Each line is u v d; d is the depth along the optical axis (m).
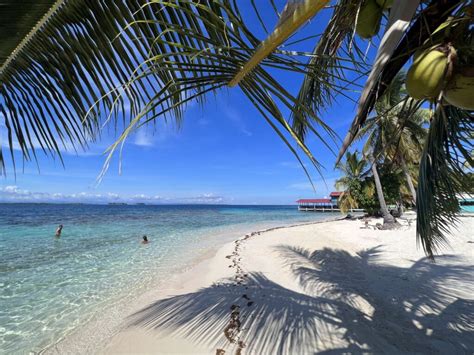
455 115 1.98
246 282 6.41
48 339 4.50
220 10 1.07
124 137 0.82
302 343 3.78
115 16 1.37
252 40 0.97
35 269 8.88
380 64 0.62
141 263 9.63
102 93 1.57
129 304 5.74
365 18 1.09
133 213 48.94
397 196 19.48
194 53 0.96
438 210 2.69
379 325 4.19
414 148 11.20
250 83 1.10
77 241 14.83
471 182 2.32
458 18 0.89
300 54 1.02
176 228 22.08
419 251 8.54
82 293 6.61
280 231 16.73
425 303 4.82
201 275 7.47
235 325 4.30
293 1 0.71
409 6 0.59
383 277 6.34
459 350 3.54
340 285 5.91
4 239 15.39
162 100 0.92
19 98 1.85
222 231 19.88
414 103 1.64
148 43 1.33
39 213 43.84
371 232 13.05
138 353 3.84
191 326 4.40
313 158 1.00
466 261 7.20
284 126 1.05
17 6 1.38
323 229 16.44
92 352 4.03
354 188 21.03
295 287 6.01
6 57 1.62
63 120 1.75
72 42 1.52
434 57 0.84
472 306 4.63
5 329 4.86
